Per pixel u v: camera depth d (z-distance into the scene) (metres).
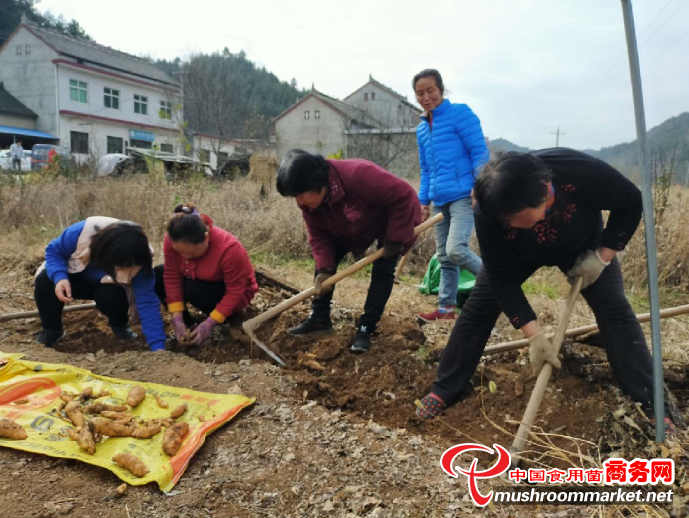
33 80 31.64
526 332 2.53
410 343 3.60
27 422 2.43
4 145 30.53
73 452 2.23
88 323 4.11
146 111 35.62
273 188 12.88
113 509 1.96
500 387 2.99
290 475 2.21
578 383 2.90
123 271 3.20
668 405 2.64
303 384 3.09
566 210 2.31
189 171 9.72
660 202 6.29
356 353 3.46
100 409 2.57
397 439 2.54
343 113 32.31
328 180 3.13
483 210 2.11
